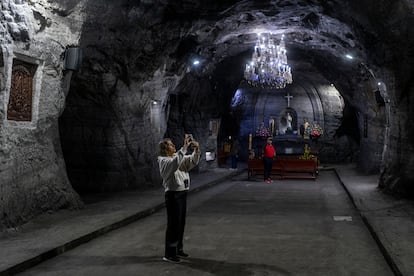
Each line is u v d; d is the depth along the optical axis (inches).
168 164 277.1
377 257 294.4
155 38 598.9
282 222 423.5
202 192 685.9
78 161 627.5
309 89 1444.4
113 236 358.0
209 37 732.7
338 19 629.3
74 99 599.5
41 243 305.6
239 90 1441.9
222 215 466.0
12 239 318.0
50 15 388.2
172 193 277.1
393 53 541.3
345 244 331.9
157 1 530.3
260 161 931.3
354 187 672.4
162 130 748.6
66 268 264.8
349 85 968.9
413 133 543.8
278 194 660.1
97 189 614.9
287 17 692.7
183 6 574.6
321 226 403.5
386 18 499.5
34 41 377.1
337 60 885.8
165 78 695.1
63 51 422.9
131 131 639.8
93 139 621.9
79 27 434.6
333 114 1450.5
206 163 1040.8
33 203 393.1
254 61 861.8
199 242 336.5
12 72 361.1
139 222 422.6
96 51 532.4
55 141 440.8
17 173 368.5
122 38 538.3
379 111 852.0
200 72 881.5
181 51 707.4
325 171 1125.7
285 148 1401.3
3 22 335.0
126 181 632.4
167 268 265.0
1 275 238.7
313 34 776.3
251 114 1509.6
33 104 393.7
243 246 323.6
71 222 384.2
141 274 253.1
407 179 548.4
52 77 414.3
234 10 641.6
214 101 1031.6
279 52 832.3
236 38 832.3
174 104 936.9
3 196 346.0
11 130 359.9
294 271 260.5
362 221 428.5
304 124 1457.9
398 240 315.6
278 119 1504.7
